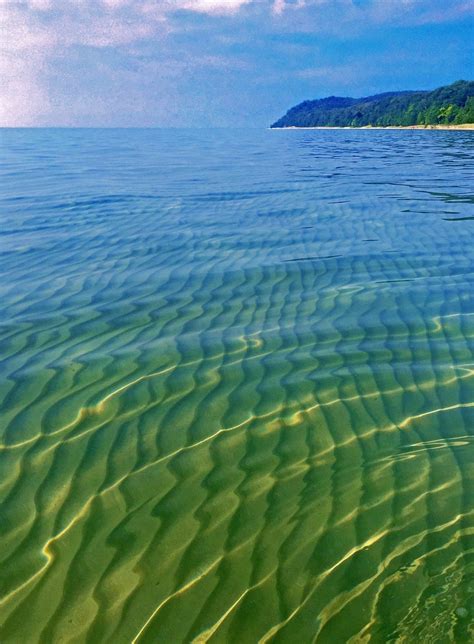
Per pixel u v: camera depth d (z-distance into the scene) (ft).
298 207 31.68
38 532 7.64
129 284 17.76
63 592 6.73
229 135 167.84
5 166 55.98
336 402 10.79
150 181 43.78
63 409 10.54
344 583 6.77
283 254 21.21
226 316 15.12
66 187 39.68
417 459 9.05
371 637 6.09
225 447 9.45
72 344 13.33
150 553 7.29
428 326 14.30
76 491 8.41
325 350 12.99
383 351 12.92
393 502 8.09
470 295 16.48
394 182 44.42
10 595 6.68
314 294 16.80
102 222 27.22
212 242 23.18
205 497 8.29
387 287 17.34
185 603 6.57
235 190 38.88
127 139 124.26
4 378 11.65
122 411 10.49
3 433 9.81
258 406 10.67
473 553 7.11
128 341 13.51
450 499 8.11
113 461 9.11
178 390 11.21
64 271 19.16
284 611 6.44
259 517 7.88
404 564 7.00
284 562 7.11
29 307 15.72
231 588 6.76
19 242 23.12
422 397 10.92
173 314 15.26
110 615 6.43
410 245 22.38
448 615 6.30
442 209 30.96
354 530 7.59
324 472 8.80
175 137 140.77
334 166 60.03
